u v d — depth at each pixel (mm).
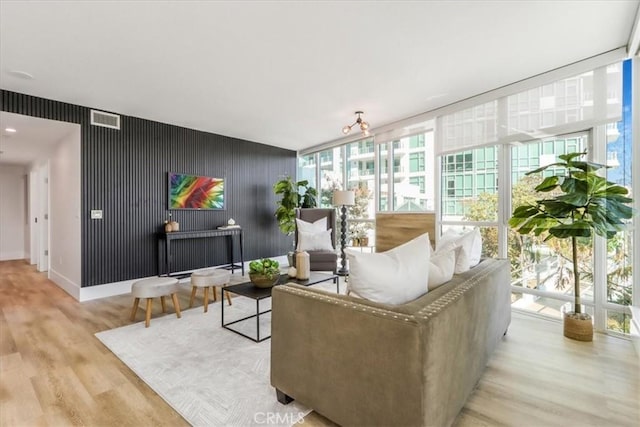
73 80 2988
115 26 2135
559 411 1616
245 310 3230
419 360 1150
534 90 3125
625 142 2588
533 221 2574
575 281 2580
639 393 1768
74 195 3854
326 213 5125
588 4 1997
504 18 2137
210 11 1992
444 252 1938
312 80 3096
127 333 2627
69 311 3246
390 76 3035
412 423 1172
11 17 2006
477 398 1727
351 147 5566
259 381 1888
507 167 3398
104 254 3883
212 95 3447
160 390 1794
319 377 1467
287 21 2119
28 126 3672
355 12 2037
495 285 2102
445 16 2104
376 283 1474
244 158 5621
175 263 4645
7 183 6691
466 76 3055
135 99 3527
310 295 1527
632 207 2412
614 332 2637
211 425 1507
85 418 1562
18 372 1999
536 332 2662
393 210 4816
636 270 2389
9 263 6164
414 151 4492
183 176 4707
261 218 5910
